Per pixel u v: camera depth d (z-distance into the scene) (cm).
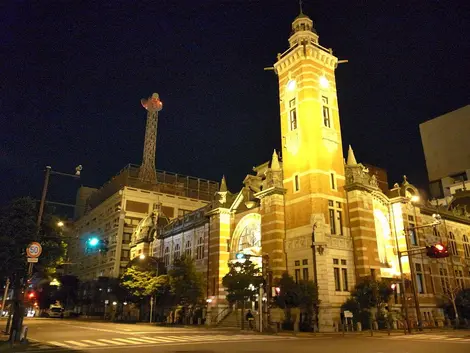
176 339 2348
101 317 6925
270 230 3831
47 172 2295
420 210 4631
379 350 1761
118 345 1989
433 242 3347
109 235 7875
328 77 4316
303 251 3581
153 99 10444
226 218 4703
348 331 3122
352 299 3334
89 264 8700
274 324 3231
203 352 1683
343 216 3756
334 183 3822
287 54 4422
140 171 8956
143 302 5153
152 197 8069
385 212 4322
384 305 3494
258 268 3566
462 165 7819
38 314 7831
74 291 8256
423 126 8612
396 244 4184
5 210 2150
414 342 2192
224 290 4362
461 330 3456
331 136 4009
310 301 3238
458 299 4269
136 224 7694
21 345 1953
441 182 8081
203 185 9581
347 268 3556
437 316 4128
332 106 4194
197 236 5209
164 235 6078
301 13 4634
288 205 3888
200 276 4391
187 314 4612
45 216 2361
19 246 2094
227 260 4531
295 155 3981
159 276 4781
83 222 9838
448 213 5106
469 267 5094
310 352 1681
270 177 4009
